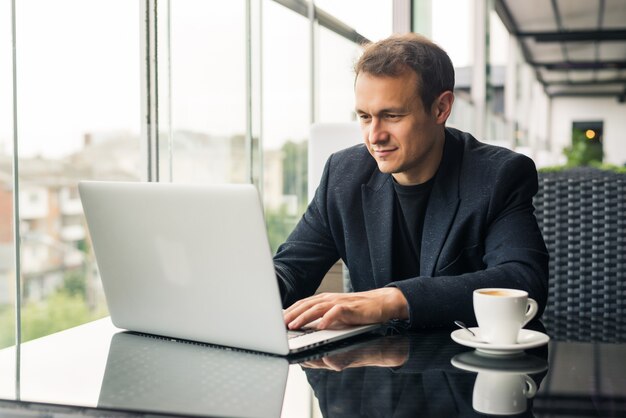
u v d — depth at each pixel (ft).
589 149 28.63
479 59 16.14
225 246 3.19
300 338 3.41
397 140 4.32
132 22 10.01
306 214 5.16
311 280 4.94
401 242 4.75
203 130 10.23
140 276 3.60
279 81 12.19
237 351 3.31
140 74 8.84
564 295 5.77
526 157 4.58
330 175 5.07
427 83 4.27
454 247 4.43
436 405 2.34
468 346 3.35
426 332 3.70
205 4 10.16
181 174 9.77
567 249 5.80
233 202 3.09
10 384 2.72
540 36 24.91
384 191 4.75
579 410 2.28
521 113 22.79
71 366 3.01
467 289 3.76
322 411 2.28
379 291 3.81
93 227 3.70
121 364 3.04
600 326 3.96
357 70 4.42
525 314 3.20
